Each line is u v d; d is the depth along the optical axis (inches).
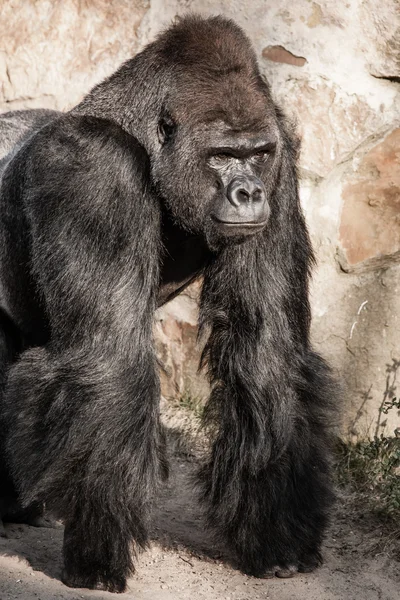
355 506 655.1
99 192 510.0
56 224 520.4
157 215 534.3
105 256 510.6
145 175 522.9
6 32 821.9
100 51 788.0
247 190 511.8
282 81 715.4
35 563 573.6
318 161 715.4
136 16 771.4
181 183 523.8
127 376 513.0
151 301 528.7
